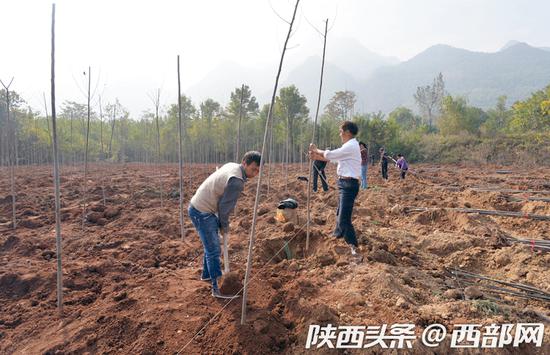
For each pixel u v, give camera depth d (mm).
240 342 3080
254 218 3230
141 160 33594
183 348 3072
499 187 13719
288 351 3076
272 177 16297
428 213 8211
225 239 4039
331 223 7102
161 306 3680
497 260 5332
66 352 3146
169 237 6652
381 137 32969
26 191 11633
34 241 6246
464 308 3715
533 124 32156
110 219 8156
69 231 6957
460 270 5242
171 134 31000
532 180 16391
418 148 34719
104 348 3154
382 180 15977
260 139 29031
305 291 4000
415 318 3420
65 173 18562
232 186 3633
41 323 3648
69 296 4227
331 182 14047
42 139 23719
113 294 4133
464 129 39656
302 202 9703
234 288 3938
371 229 7152
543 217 7824
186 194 11141
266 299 3799
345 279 4410
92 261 5312
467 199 10773
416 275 4828
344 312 3576
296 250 5719
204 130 31391
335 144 29000
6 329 3611
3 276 4613
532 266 5027
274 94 3246
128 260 5418
